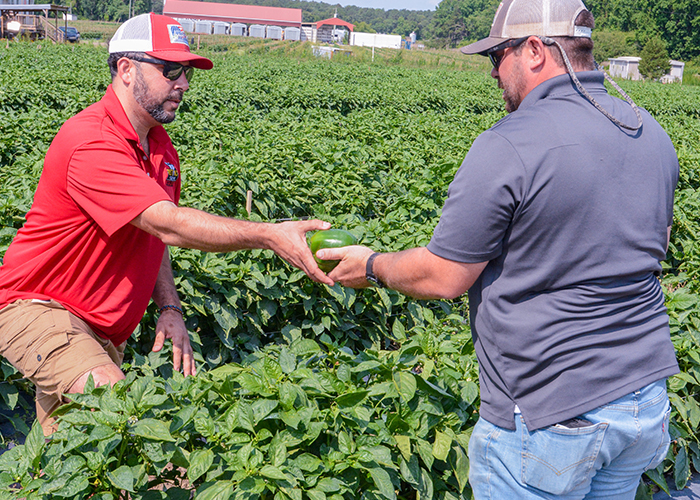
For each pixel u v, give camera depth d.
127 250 3.00
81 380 2.81
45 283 2.96
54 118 10.59
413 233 6.20
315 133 11.09
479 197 2.05
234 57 41.56
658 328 2.18
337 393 2.90
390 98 21.80
